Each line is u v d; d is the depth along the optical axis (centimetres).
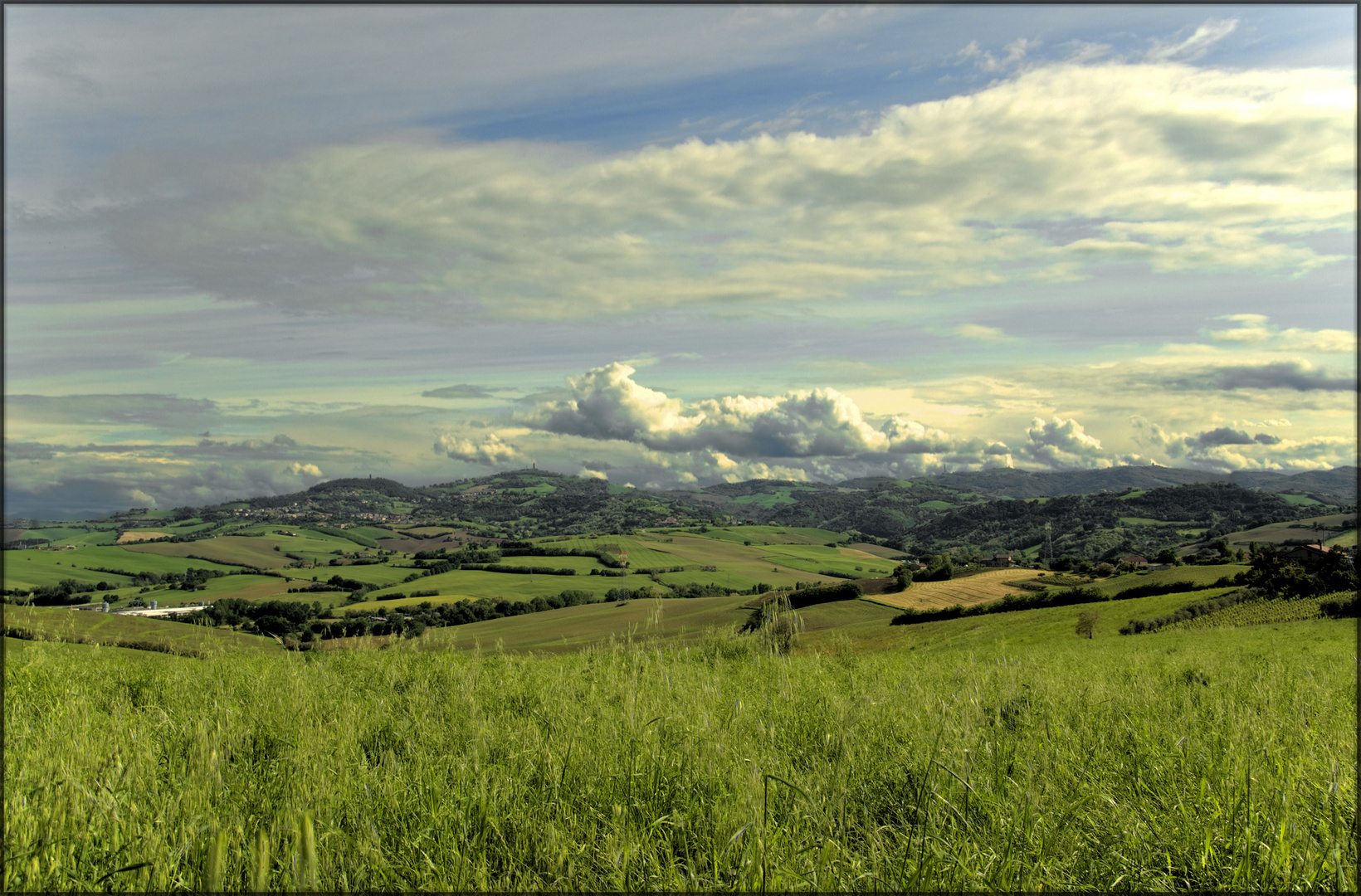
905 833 334
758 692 711
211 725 504
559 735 476
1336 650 1587
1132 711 607
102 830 317
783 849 306
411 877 297
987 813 353
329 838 312
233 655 943
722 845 310
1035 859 311
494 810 340
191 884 285
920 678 860
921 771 404
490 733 471
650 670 838
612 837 313
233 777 404
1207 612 5238
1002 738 488
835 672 946
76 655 851
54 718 516
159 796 363
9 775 364
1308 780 407
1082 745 497
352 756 438
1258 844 318
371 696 654
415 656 917
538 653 1115
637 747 430
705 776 388
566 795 375
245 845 309
